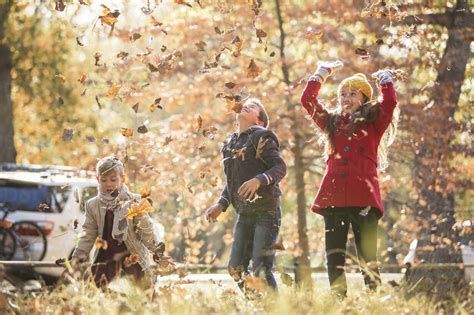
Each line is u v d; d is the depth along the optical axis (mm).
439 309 7098
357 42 17234
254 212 7965
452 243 12297
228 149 8234
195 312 6297
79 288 7203
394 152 17594
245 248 8086
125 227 7551
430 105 14461
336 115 7758
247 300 7023
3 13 23891
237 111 7512
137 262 7664
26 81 25328
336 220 7594
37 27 24188
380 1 8078
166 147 17688
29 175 15344
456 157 15539
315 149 18000
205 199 18125
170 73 17594
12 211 15008
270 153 7977
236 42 7508
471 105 15695
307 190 19656
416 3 13891
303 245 15000
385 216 19859
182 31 17672
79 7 7820
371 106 7605
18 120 26516
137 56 7695
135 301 6508
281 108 17344
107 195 7770
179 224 18438
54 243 15039
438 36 14398
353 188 7516
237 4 16469
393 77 7750
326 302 6434
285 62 17344
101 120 28062
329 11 16328
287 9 17344
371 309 6469
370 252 7539
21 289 7355
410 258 12672
